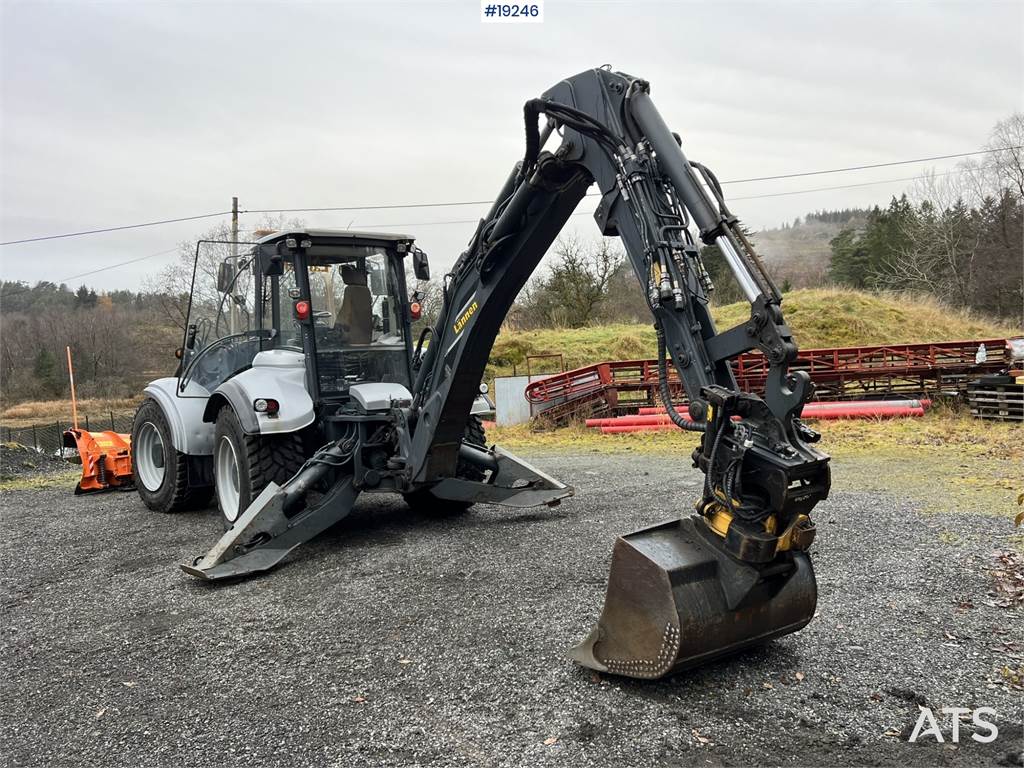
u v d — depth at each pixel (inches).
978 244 1423.5
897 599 157.6
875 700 113.7
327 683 127.3
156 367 1476.4
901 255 1594.5
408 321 257.1
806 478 112.4
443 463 221.6
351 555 207.8
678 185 131.0
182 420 269.7
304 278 231.8
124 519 280.8
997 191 1433.3
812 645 134.6
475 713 113.8
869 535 208.5
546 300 1215.6
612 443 460.8
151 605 174.2
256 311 252.2
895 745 101.0
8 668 142.0
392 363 252.4
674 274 130.6
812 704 112.9
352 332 244.4
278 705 120.1
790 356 111.2
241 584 186.9
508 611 156.9
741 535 113.0
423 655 136.7
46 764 105.8
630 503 265.0
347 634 149.3
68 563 217.5
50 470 491.5
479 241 192.9
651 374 549.3
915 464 331.0
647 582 117.5
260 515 201.0
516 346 880.9
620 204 145.8
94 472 354.0
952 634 138.3
